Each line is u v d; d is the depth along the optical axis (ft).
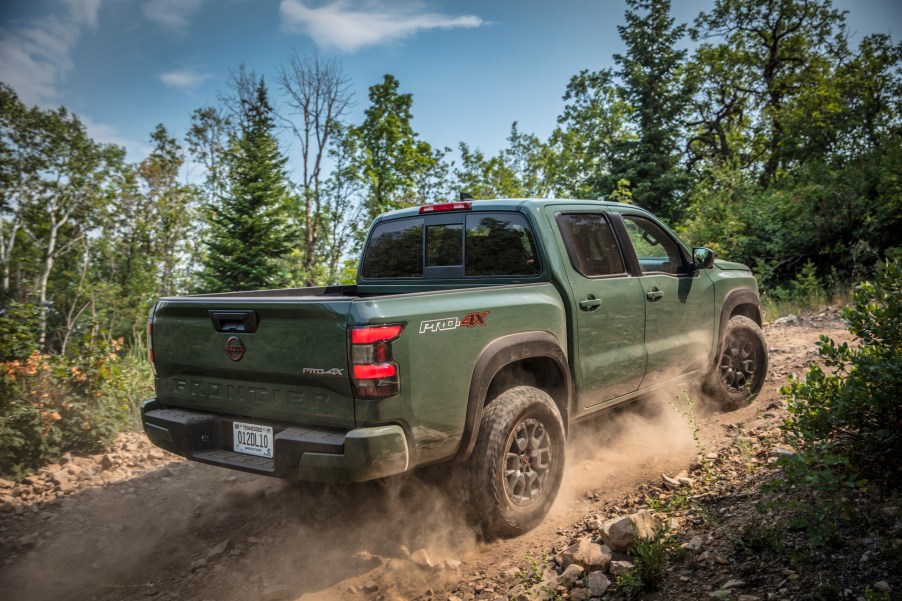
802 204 42.22
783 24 106.42
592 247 12.78
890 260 34.94
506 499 9.99
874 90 54.24
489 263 12.55
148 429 11.03
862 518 7.80
